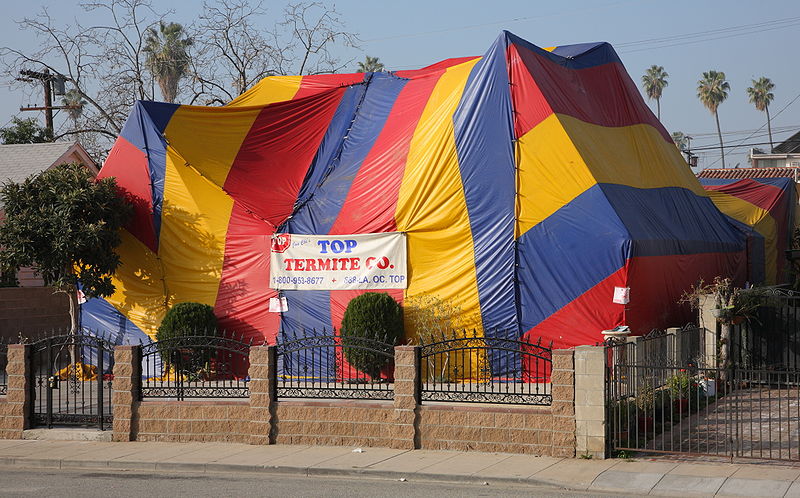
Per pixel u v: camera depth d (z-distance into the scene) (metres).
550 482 12.03
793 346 20.09
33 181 24.17
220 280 23.61
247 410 15.68
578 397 13.48
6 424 17.12
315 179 24.31
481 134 21.92
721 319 19.67
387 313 21.28
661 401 15.71
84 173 24.09
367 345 19.69
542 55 23.47
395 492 11.82
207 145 24.72
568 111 22.55
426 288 21.80
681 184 25.56
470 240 21.48
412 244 22.08
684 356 18.89
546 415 13.77
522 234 21.03
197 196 24.05
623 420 14.12
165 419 16.14
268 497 11.64
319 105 25.72
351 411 15.03
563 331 20.53
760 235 29.97
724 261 26.16
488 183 21.55
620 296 20.16
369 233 22.39
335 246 22.66
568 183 21.11
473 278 21.33
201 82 44.81
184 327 22.42
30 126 46.28
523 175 21.33
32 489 12.62
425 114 23.42
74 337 17.27
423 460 13.69
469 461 13.50
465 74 23.98
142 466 14.27
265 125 25.33
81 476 13.69
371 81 26.02
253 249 23.48
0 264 23.41
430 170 22.05
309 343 18.14
